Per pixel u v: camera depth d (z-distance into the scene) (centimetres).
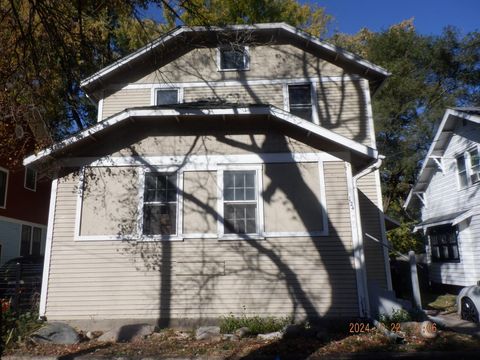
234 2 1861
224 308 966
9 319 898
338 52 1444
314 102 1444
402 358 747
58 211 1030
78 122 2097
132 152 1062
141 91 1473
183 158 1058
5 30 944
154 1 851
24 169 2033
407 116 3039
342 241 994
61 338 859
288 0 2095
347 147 1015
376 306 984
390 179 3077
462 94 3048
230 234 1008
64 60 956
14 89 1128
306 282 974
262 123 1070
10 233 1961
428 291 1995
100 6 892
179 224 1016
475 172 1698
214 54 1491
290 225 1007
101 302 976
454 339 844
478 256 1611
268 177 1038
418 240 2394
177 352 772
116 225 1019
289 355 747
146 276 989
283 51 1495
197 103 1110
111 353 770
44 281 988
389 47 3059
